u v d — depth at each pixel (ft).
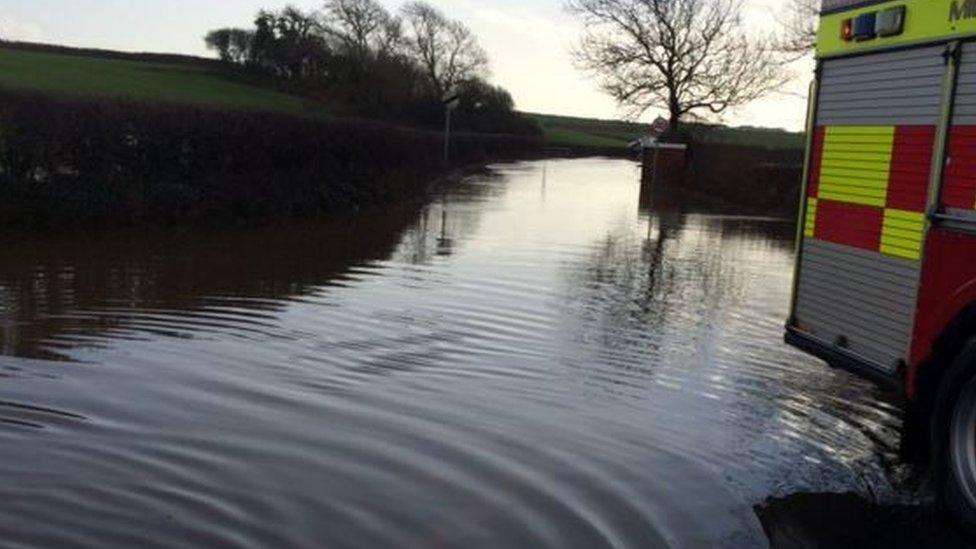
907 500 17.66
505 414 21.90
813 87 21.35
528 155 240.94
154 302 32.24
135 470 17.44
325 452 18.81
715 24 138.82
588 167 188.24
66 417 20.21
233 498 16.37
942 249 16.93
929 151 17.47
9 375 23.02
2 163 44.01
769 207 96.68
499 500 16.75
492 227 64.39
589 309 35.81
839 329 20.22
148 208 48.83
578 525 15.84
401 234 56.59
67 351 25.49
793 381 26.37
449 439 19.93
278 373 24.45
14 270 36.19
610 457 19.33
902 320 18.15
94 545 14.33
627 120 145.38
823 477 18.75
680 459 19.43
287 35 191.83
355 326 30.50
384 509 16.16
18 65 148.15
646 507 16.78
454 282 40.27
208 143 52.80
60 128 45.11
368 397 22.72
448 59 234.17
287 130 59.36
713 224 76.79
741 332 33.01
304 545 14.66
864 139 19.52
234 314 31.27
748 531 15.93
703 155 123.13
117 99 48.01
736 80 139.23
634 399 23.79
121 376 23.44
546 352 28.32
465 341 29.19
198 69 191.11
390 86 176.86
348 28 203.21
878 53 19.11
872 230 19.12
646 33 140.36
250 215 54.80
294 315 31.60
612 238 62.23
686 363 27.94
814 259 21.21
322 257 44.91
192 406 21.39
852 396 24.98
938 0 17.35
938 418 16.58
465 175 136.36
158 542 14.55
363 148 71.87
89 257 39.86
